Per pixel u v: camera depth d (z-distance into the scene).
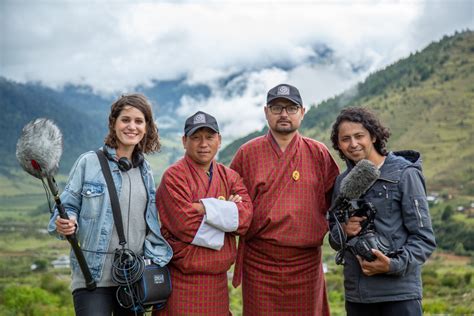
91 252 4.00
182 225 4.25
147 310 4.26
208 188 4.46
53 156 3.58
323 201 4.84
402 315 3.80
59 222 3.70
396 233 3.85
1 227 179.50
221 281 4.42
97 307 3.95
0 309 27.08
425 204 3.82
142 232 4.17
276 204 4.66
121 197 4.10
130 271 3.98
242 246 4.87
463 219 106.69
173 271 4.39
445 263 76.81
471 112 181.38
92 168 4.09
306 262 4.74
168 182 4.37
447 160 153.00
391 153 4.06
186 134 4.40
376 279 3.86
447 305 26.41
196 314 4.32
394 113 196.00
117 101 4.20
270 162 4.76
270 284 4.70
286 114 4.64
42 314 26.59
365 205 3.91
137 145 4.32
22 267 96.19
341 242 3.96
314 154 4.83
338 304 26.14
